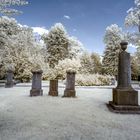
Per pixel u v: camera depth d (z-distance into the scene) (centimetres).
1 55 1844
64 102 794
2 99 864
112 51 3556
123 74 652
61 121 482
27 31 2508
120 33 3628
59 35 3850
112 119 511
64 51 3822
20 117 517
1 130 398
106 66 3631
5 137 357
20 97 939
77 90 1394
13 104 729
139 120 504
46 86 1761
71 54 3903
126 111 591
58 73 2573
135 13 2048
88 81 2016
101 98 936
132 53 2477
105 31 3753
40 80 1027
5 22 1956
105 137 366
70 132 394
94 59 4291
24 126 432
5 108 645
